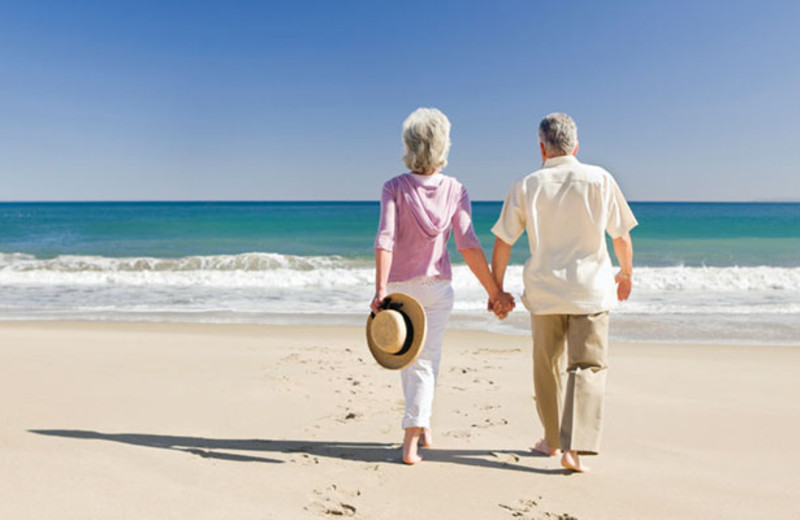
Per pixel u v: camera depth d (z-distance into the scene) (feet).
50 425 11.59
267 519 7.66
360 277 46.44
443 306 10.02
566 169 9.40
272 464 9.81
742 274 44.21
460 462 10.09
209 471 9.34
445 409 13.65
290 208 268.00
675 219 163.84
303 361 19.08
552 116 9.68
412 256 9.82
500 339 24.54
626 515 8.12
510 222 9.62
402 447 10.87
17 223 138.31
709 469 9.99
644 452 10.85
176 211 225.97
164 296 39.37
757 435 11.93
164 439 11.02
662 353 21.72
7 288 42.93
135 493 8.29
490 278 9.87
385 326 9.14
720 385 16.55
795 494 8.93
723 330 27.25
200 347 21.74
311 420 12.57
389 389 15.38
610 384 16.63
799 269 45.98
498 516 8.02
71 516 7.45
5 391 14.38
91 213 205.57
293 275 46.52
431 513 8.07
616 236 9.66
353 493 8.69
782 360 20.33
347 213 197.16
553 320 9.55
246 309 34.24
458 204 10.01
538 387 10.13
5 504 7.72
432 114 9.78
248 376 16.75
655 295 39.60
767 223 141.49
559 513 8.14
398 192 9.75
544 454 10.53
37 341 22.44
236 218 158.51
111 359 19.02
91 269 54.39
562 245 9.38
